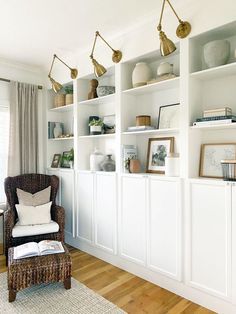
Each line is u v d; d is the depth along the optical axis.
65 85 3.72
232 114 2.19
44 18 2.45
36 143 3.82
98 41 2.95
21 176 3.41
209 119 2.09
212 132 2.31
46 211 3.06
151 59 2.71
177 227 2.26
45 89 3.92
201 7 2.09
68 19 2.47
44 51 3.24
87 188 3.23
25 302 2.13
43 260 2.22
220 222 1.99
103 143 3.46
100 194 3.04
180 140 2.26
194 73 2.17
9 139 3.53
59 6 2.25
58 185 3.53
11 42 2.98
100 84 3.45
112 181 2.88
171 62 2.65
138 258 2.61
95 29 2.68
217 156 2.24
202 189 2.09
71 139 3.81
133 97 2.94
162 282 2.41
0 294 2.25
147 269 2.54
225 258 1.97
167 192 2.33
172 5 2.24
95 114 3.56
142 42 2.56
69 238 3.56
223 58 2.07
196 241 2.14
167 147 2.66
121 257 2.79
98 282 2.49
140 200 2.58
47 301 2.15
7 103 3.62
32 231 2.78
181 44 2.23
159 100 2.76
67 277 2.30
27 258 2.22
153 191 2.45
